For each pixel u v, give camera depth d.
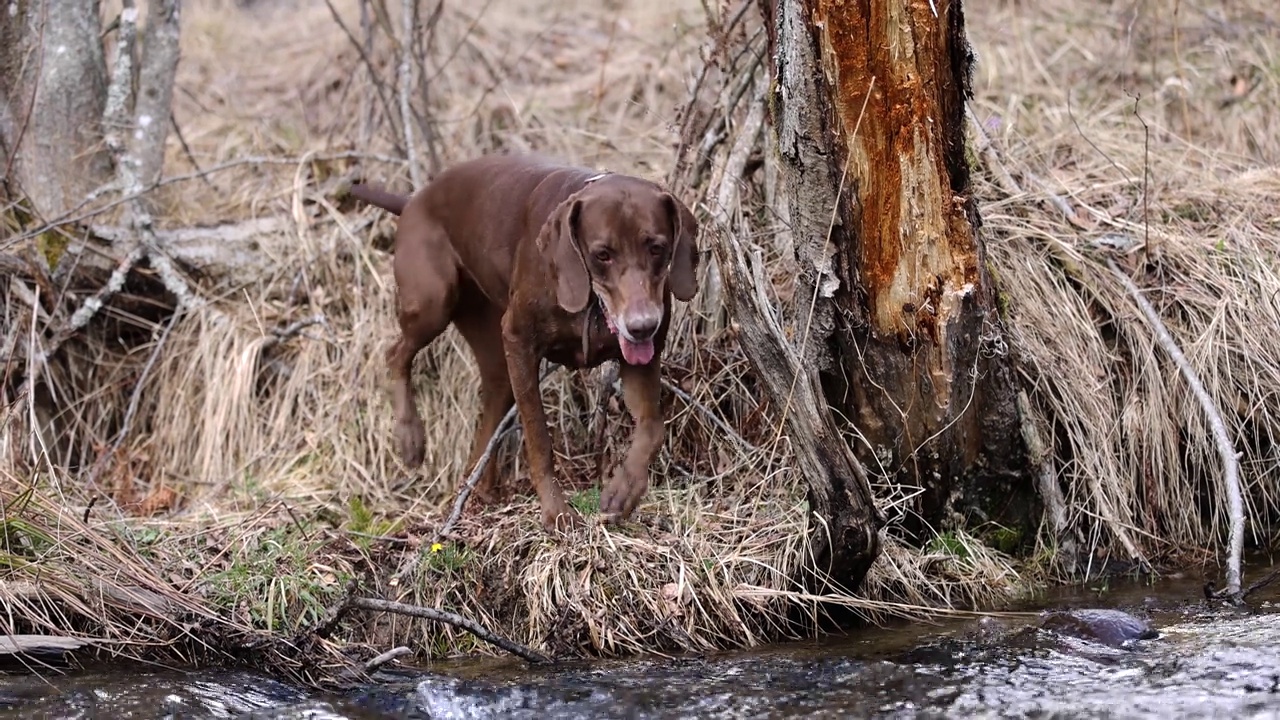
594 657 4.60
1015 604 5.01
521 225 5.23
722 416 5.68
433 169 7.11
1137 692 3.89
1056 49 8.55
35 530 4.75
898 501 5.05
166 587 4.69
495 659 4.64
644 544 4.89
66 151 6.68
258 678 4.38
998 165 6.27
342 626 4.75
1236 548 4.91
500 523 5.16
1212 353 5.61
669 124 6.27
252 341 6.41
